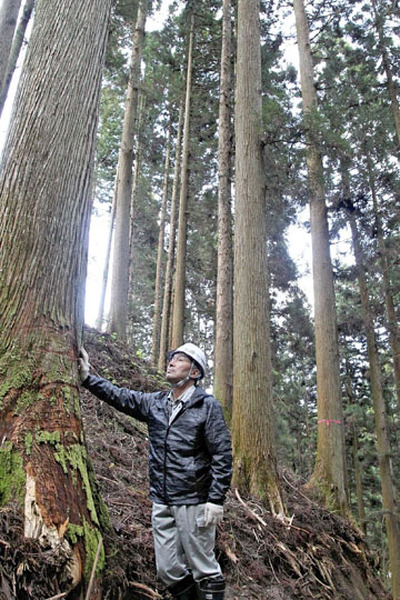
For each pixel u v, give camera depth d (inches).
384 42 500.1
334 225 469.7
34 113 116.3
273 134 283.3
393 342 489.1
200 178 637.9
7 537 78.1
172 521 103.7
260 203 266.4
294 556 184.7
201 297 812.6
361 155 454.9
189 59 568.4
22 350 97.4
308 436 791.1
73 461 93.4
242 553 170.1
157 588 109.0
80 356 112.0
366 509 769.6
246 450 223.6
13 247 104.3
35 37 126.6
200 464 103.8
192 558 100.7
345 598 189.9
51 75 120.5
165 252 967.6
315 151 322.3
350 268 518.9
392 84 503.2
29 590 74.7
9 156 114.2
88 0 132.7
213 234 651.5
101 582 88.3
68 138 117.0
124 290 400.5
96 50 131.2
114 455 189.2
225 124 376.8
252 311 243.4
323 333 344.8
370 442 705.6
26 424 91.0
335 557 217.9
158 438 106.8
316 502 285.0
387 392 633.0
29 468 87.0
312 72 414.9
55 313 104.3
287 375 821.9
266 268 256.5
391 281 508.7
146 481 177.0
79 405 102.0
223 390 316.2
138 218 879.1
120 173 430.9
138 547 117.6
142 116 717.3
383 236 495.5
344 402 732.7
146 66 691.4
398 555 396.5
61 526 84.3
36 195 108.9
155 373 347.3
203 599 99.8
